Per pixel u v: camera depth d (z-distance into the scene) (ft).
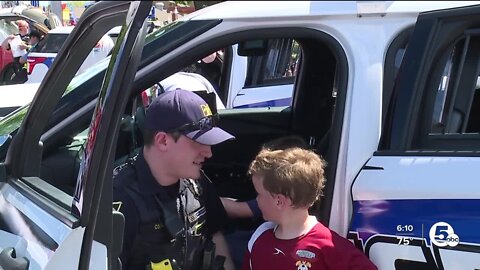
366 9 6.23
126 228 5.99
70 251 4.92
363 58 6.21
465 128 6.08
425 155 5.84
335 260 5.74
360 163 6.06
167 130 6.07
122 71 4.52
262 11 6.44
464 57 6.05
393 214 5.79
